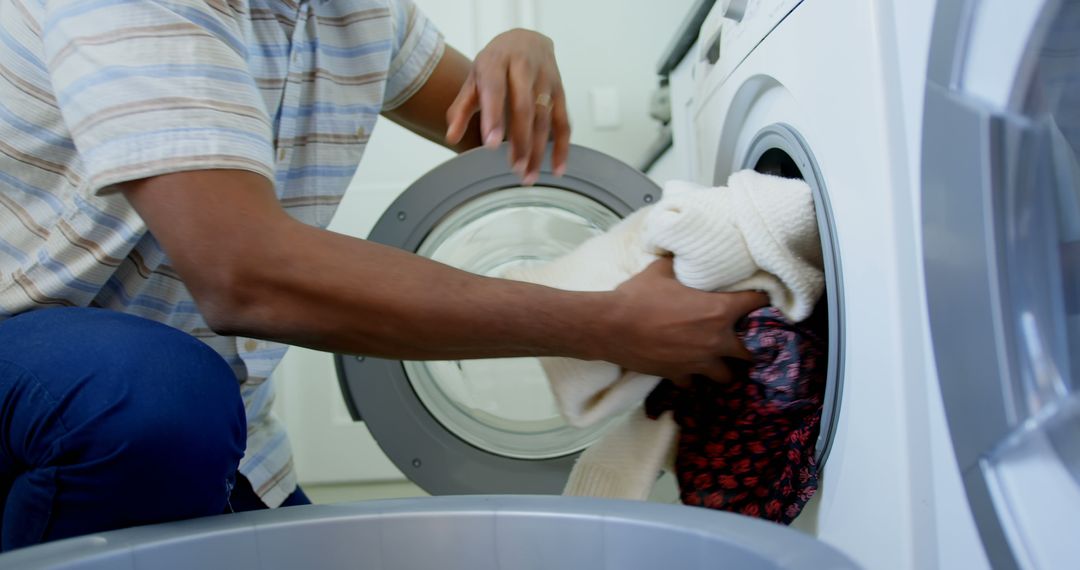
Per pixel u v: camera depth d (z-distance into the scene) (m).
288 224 0.64
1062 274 0.48
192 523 0.58
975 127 0.48
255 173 0.65
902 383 0.55
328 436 1.89
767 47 0.81
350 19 0.95
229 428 0.66
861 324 0.62
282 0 0.86
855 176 0.61
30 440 0.63
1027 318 0.47
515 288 0.67
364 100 0.99
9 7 0.78
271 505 1.02
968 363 0.49
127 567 0.52
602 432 1.19
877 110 0.57
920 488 0.55
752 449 0.78
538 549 0.57
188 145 0.62
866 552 0.61
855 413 0.63
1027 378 0.47
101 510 0.62
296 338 0.65
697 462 0.82
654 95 1.74
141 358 0.63
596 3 1.89
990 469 0.48
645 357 0.72
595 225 1.24
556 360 0.85
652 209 0.79
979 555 0.49
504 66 0.93
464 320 0.65
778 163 0.91
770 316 0.75
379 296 0.63
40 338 0.66
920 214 0.54
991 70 0.47
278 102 0.88
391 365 1.16
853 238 0.63
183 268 0.63
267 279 0.62
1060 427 0.46
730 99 0.95
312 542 0.59
